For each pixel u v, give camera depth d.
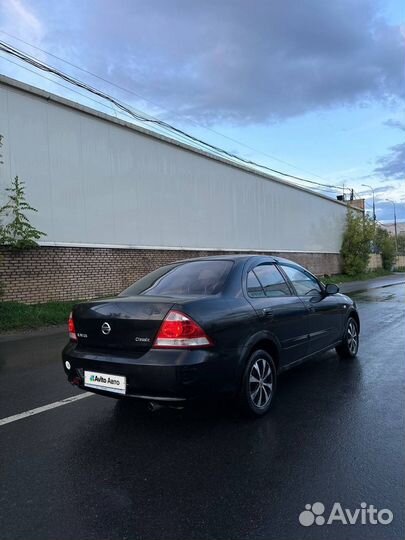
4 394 5.33
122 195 15.01
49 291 12.62
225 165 21.00
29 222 12.12
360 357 6.99
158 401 3.87
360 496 3.00
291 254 27.59
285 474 3.30
